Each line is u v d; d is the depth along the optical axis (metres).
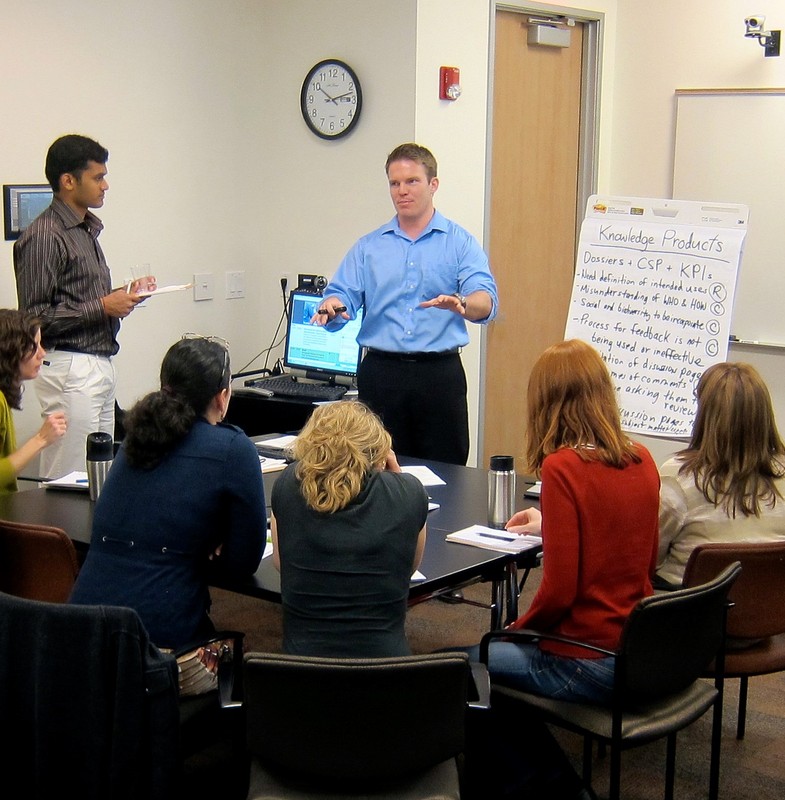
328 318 3.89
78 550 2.66
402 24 4.59
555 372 2.32
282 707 1.92
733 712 3.24
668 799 2.57
